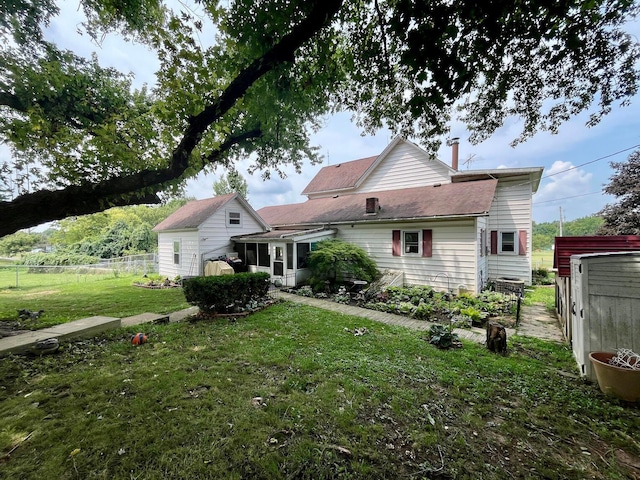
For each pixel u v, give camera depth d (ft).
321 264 34.01
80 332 16.15
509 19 10.28
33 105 16.71
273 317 21.42
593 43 11.21
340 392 10.50
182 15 12.26
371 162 55.98
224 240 45.19
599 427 8.73
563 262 17.04
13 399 9.67
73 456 7.03
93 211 14.67
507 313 24.67
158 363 12.79
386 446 7.70
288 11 11.90
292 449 7.45
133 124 15.44
